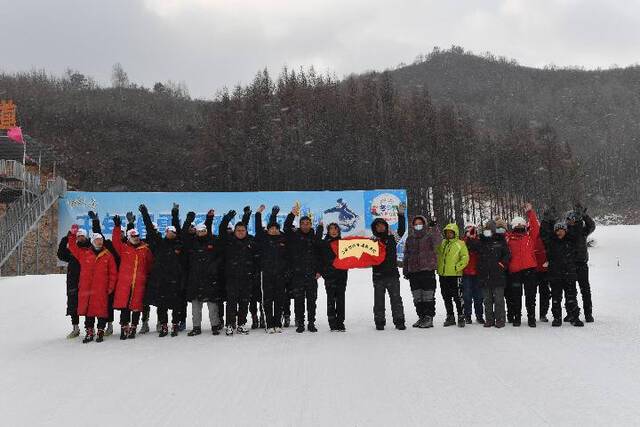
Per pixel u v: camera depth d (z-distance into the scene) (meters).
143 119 72.56
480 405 4.78
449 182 46.78
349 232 29.55
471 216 49.66
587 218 9.84
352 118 47.00
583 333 8.48
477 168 54.12
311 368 6.40
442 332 8.99
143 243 9.65
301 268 9.60
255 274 10.08
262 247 9.73
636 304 12.09
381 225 9.84
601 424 4.23
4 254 25.45
